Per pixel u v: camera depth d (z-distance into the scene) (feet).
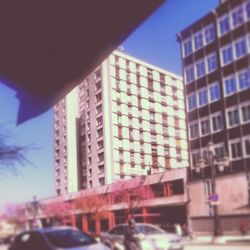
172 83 79.97
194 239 70.54
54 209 122.93
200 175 87.04
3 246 41.70
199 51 72.33
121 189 110.11
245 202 68.28
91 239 25.76
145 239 37.83
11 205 78.95
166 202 103.86
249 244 49.83
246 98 72.13
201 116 83.20
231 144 77.10
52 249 23.65
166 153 78.13
